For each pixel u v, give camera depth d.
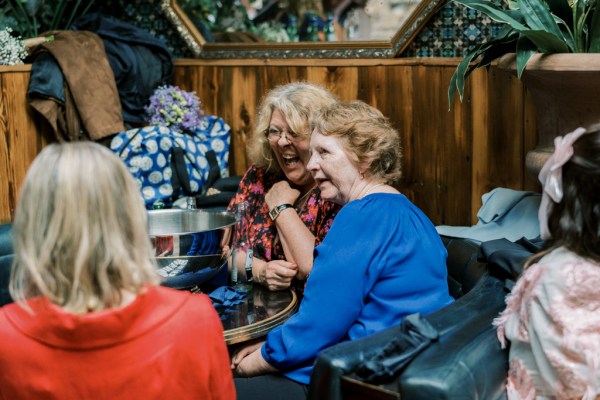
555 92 2.68
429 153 3.72
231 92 4.06
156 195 3.78
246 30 4.01
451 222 3.73
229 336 2.09
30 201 1.29
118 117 3.87
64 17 4.27
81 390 1.31
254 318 2.20
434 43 3.75
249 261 2.51
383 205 2.06
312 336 2.00
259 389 2.06
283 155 2.57
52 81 3.77
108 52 3.93
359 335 2.01
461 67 2.80
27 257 1.28
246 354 2.19
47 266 1.28
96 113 3.80
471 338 1.71
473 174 3.65
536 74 2.64
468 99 3.62
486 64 2.96
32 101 3.79
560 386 1.56
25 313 1.31
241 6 3.99
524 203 3.01
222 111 4.10
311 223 2.57
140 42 3.98
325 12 3.84
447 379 1.54
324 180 2.23
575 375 1.53
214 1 4.04
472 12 3.64
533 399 1.62
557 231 1.59
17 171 3.85
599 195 1.53
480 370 1.62
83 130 3.86
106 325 1.29
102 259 1.29
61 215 1.27
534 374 1.63
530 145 3.54
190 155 3.85
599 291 1.52
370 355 1.67
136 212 1.34
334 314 1.99
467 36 3.67
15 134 3.82
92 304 1.29
